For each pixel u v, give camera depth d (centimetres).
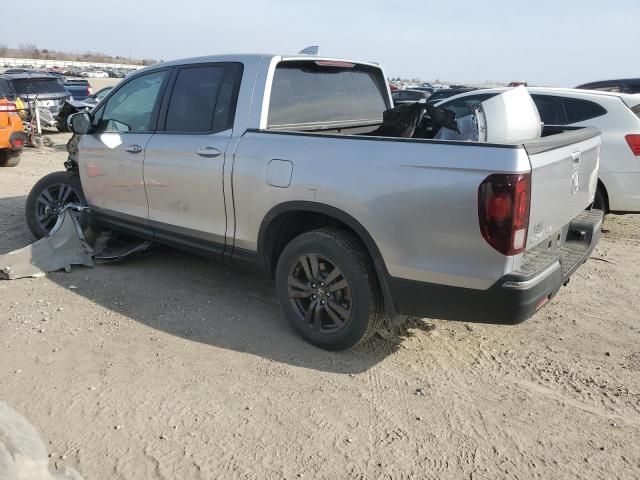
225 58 437
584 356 390
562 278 340
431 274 323
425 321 435
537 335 420
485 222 298
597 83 1121
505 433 304
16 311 429
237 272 532
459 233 308
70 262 517
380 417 314
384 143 336
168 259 561
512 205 293
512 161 291
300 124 443
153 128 475
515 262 306
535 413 322
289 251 384
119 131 507
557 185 336
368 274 354
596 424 313
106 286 487
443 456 285
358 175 340
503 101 377
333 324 383
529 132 390
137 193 488
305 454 283
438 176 311
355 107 500
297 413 316
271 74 415
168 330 410
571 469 278
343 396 334
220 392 334
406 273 333
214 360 370
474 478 270
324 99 466
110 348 380
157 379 345
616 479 271
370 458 282
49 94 1622
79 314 430
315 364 369
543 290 316
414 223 322
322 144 362
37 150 1372
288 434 298
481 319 323
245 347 389
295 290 392
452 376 360
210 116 433
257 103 410
